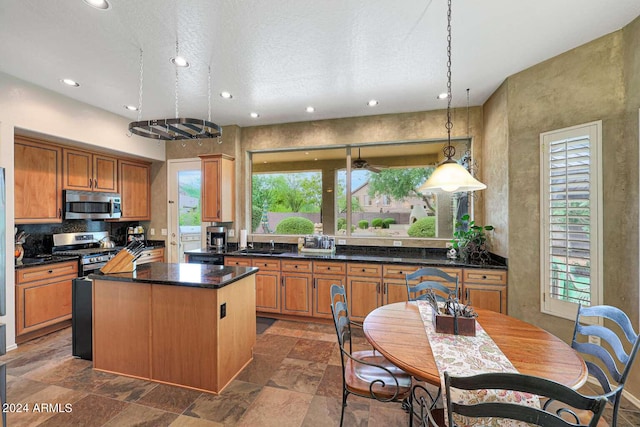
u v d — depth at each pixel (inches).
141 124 86.7
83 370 96.3
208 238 170.7
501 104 118.9
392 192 160.7
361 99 135.0
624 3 74.6
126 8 75.1
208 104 141.2
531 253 107.1
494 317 74.7
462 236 137.2
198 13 77.4
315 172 172.2
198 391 85.5
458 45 92.6
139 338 91.0
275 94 129.3
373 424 72.7
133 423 72.3
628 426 72.6
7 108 110.6
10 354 107.7
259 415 75.7
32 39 88.4
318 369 98.9
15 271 114.4
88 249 162.7
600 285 89.1
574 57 95.0
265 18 79.5
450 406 38.0
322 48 94.0
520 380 34.7
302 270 142.4
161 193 189.3
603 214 88.7
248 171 179.5
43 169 132.6
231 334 92.0
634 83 82.3
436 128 147.5
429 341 60.1
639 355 80.6
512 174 112.2
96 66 105.0
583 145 92.8
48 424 71.6
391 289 130.8
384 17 79.3
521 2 73.9
